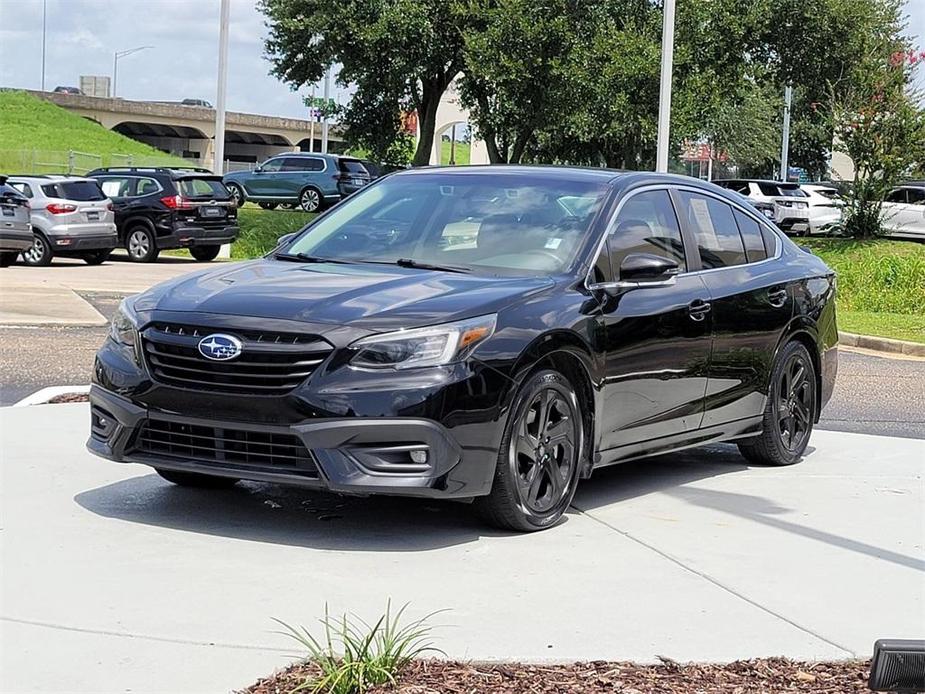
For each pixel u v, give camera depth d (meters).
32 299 16.61
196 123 102.94
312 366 5.49
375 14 37.12
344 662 4.00
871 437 9.15
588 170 7.27
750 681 4.15
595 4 36.28
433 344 5.55
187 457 5.74
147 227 27.30
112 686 3.96
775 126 68.25
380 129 40.44
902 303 22.27
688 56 34.72
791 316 7.86
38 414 8.66
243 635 4.45
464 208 6.91
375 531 5.98
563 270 6.38
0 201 23.42
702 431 7.24
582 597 5.04
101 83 121.19
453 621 4.67
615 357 6.39
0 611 4.64
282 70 39.00
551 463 6.09
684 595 5.12
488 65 34.81
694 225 7.38
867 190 31.83
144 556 5.41
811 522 6.48
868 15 37.69
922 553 5.94
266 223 33.56
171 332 5.77
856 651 4.52
